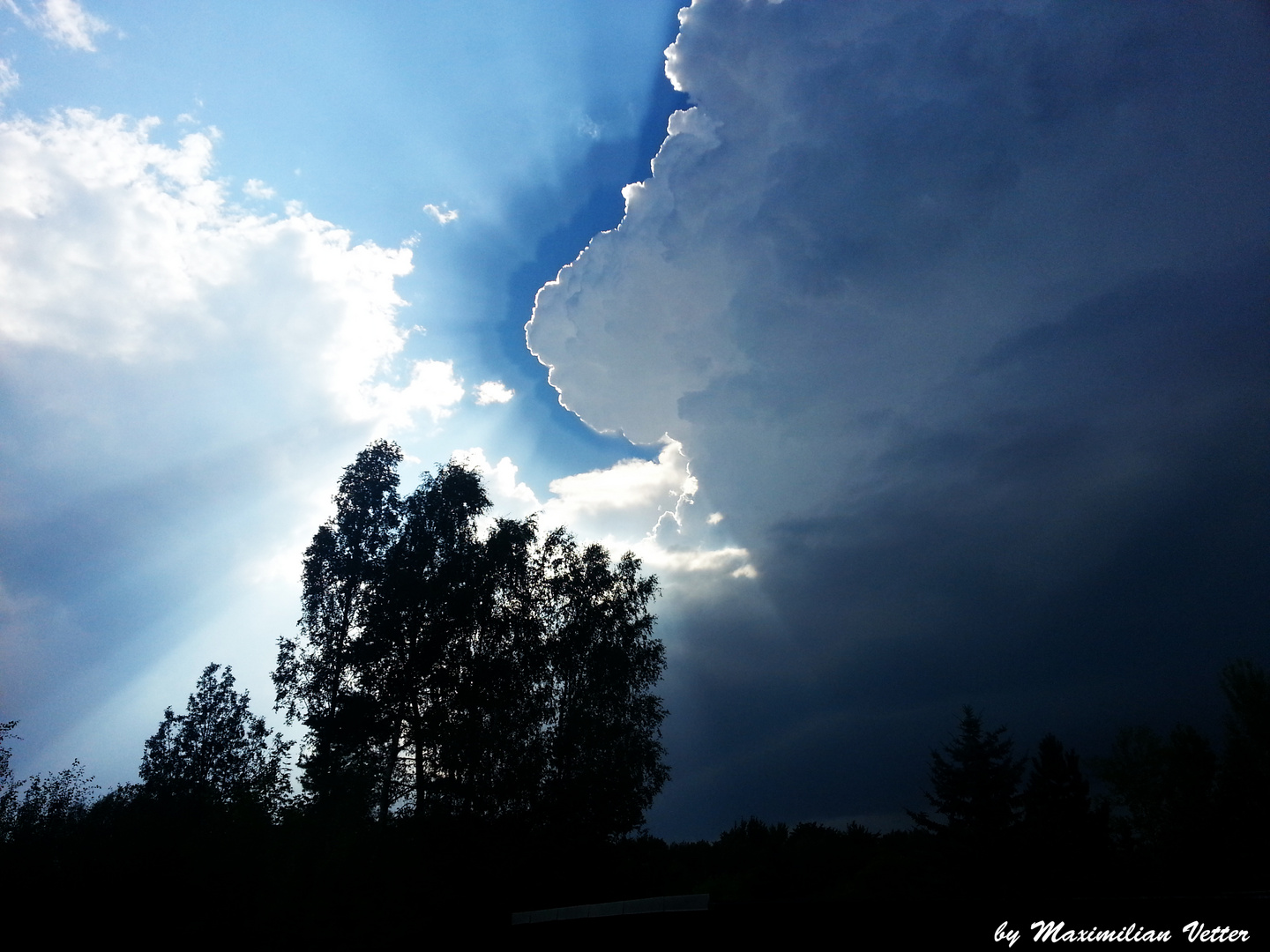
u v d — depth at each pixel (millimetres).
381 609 30266
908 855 47844
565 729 29781
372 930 18578
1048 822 44844
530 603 32344
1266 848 34531
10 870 14930
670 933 8938
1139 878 38219
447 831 24641
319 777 25781
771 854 46219
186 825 17266
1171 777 39094
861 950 6879
